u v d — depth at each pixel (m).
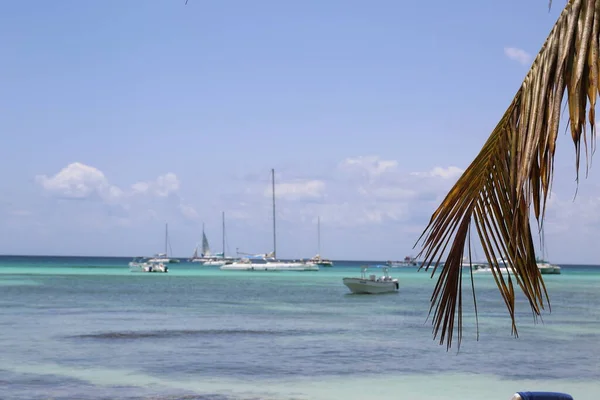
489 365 25.27
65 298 63.25
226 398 18.81
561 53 3.30
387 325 40.50
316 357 27.02
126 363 24.92
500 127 3.77
